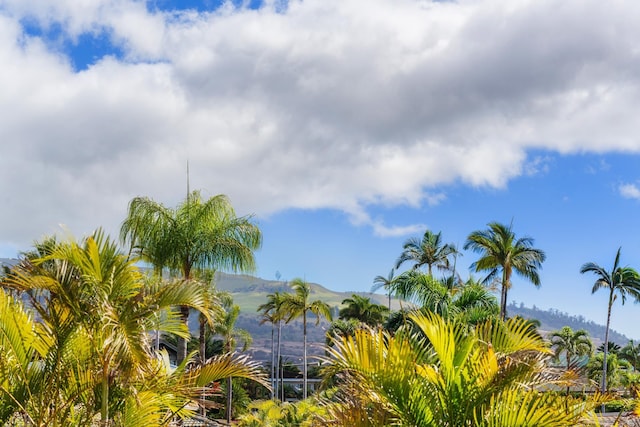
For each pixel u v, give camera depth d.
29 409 7.40
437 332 5.70
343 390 6.09
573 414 5.39
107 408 7.11
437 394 5.57
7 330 7.55
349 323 59.19
